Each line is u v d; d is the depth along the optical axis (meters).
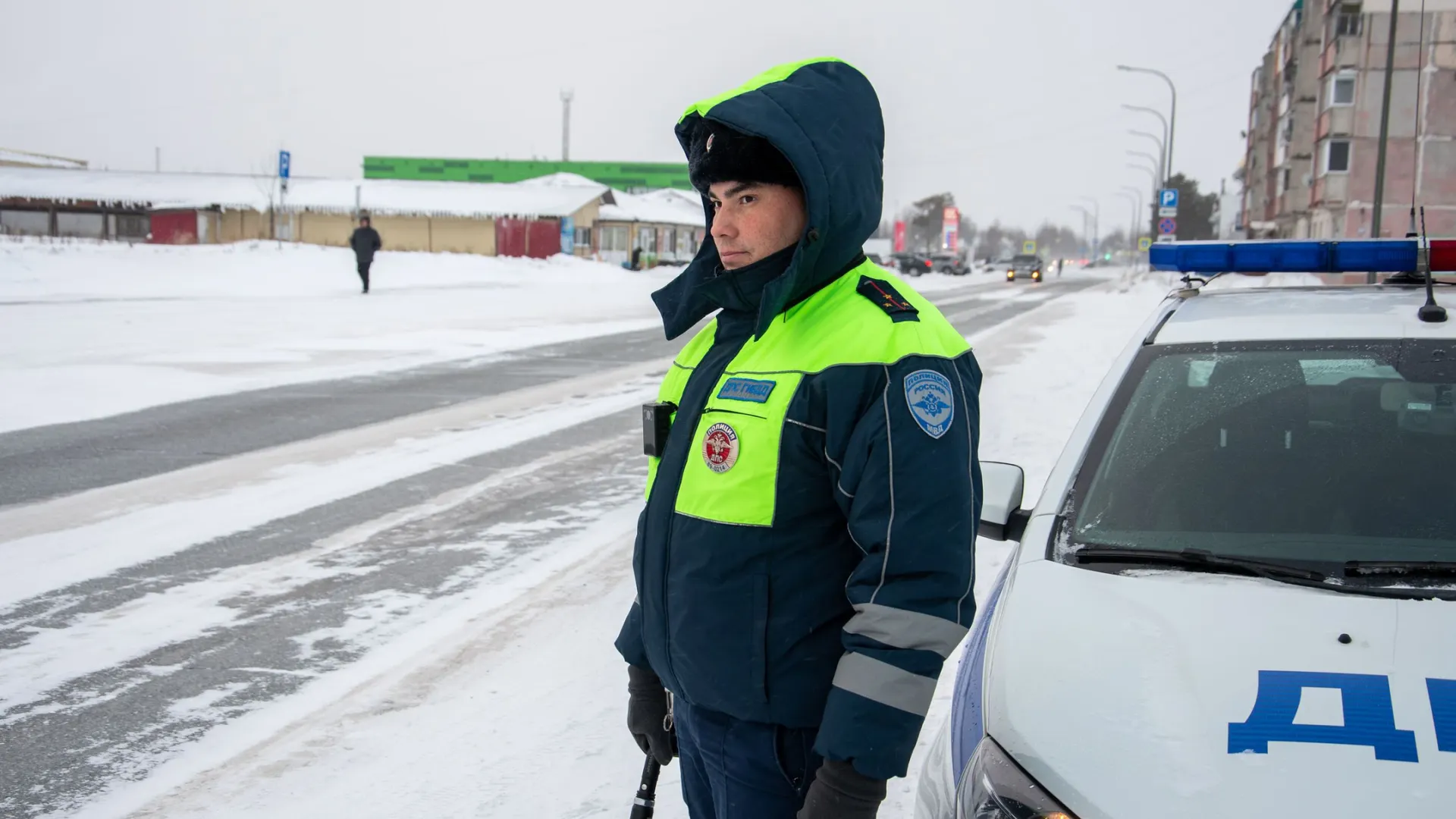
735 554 1.83
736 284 1.92
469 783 3.47
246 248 35.50
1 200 49.72
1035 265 56.62
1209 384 2.90
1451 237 3.39
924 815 2.18
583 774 3.51
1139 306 28.05
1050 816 1.80
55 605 5.18
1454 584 2.21
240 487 7.50
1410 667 1.92
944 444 1.76
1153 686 1.95
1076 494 2.68
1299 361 2.91
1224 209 87.00
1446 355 2.85
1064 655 2.08
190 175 50.22
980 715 2.09
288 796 3.43
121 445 8.81
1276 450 2.68
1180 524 2.54
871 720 1.70
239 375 12.66
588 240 51.62
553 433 9.57
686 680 1.93
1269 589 2.20
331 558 5.91
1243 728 1.83
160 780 3.55
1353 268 3.42
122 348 14.73
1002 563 5.34
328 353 15.01
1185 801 1.73
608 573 5.59
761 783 1.92
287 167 38.22
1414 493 2.52
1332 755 1.75
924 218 157.00
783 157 1.85
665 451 1.99
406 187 50.31
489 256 47.69
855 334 1.81
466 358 14.97
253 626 4.90
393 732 3.85
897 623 1.71
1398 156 41.91
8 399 10.65
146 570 5.70
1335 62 42.47
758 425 1.82
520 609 5.07
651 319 21.98
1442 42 40.31
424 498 7.23
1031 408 10.16
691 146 2.05
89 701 4.15
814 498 1.82
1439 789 1.68
